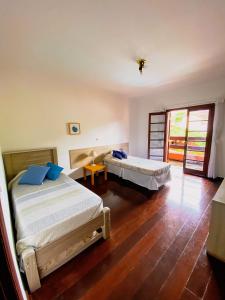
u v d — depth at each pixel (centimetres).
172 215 226
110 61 236
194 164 408
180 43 188
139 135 538
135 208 247
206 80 338
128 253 160
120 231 194
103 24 152
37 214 155
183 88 399
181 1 124
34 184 237
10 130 273
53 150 321
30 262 119
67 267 145
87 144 393
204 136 380
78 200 182
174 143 604
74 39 177
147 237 182
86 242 166
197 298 117
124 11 134
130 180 342
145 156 532
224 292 121
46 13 135
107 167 417
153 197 284
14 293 67
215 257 152
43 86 304
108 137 446
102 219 175
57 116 330
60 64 244
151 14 138
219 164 364
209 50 206
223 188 176
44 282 131
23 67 253
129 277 134
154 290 123
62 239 143
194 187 326
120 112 474
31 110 293
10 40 175
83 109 376
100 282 131
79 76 302
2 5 123
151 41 183
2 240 61
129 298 118
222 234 145
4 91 261
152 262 148
